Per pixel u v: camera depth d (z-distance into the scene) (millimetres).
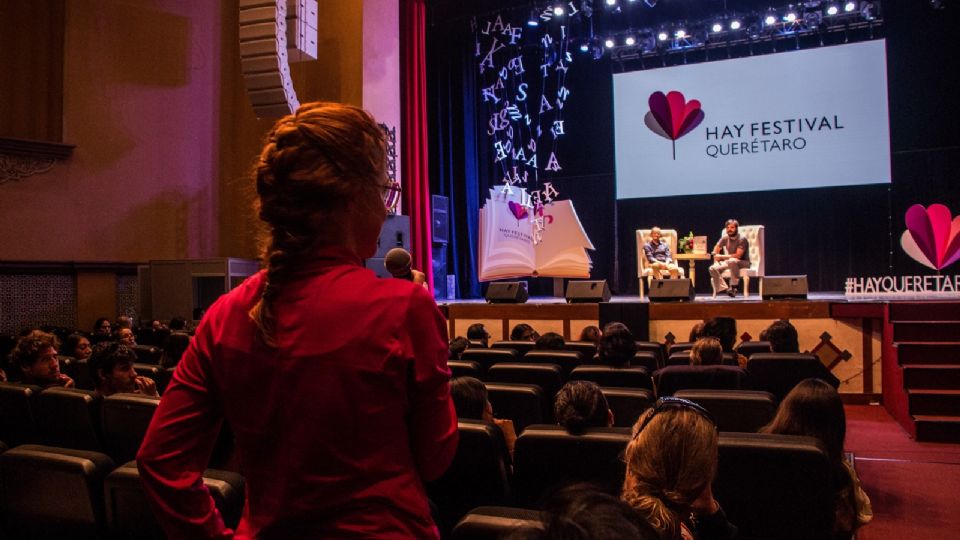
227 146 10203
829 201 12789
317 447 896
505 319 8703
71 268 8594
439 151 14000
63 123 8633
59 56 8734
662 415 1385
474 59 13898
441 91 14086
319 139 983
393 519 892
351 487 894
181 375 999
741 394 2916
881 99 11695
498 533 1426
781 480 1963
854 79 11828
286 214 972
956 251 9047
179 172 9648
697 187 12750
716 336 5285
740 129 12453
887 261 12336
